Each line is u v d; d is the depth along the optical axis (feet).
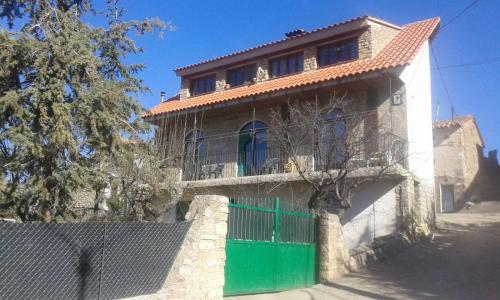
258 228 30.17
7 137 28.53
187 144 64.18
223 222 26.07
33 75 30.83
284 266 31.73
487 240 47.85
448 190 89.92
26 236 19.33
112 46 36.29
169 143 48.96
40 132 29.32
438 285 31.60
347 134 41.83
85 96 30.30
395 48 55.77
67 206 32.35
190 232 24.75
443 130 92.43
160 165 41.29
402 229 45.75
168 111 60.85
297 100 50.93
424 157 56.24
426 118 59.52
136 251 22.71
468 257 39.99
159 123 57.62
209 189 56.90
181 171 54.60
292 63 62.85
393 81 49.32
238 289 27.99
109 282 21.62
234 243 28.09
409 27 64.64
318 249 35.42
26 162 29.32
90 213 38.58
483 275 33.73
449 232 53.88
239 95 58.44
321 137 42.80
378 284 32.60
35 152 27.99
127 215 38.60
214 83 70.54
